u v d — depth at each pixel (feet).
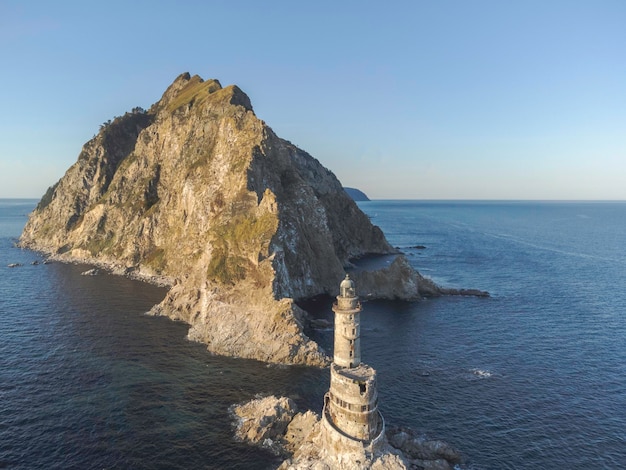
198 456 152.66
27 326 281.74
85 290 382.63
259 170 387.34
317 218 397.19
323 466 141.69
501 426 171.63
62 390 196.24
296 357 233.76
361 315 318.86
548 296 368.07
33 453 151.12
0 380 204.13
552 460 151.53
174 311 308.60
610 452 155.84
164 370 220.43
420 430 168.76
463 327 289.74
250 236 318.45
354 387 143.02
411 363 230.68
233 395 195.62
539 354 241.76
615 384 205.77
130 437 162.09
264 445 159.74
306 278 362.12
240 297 279.90
